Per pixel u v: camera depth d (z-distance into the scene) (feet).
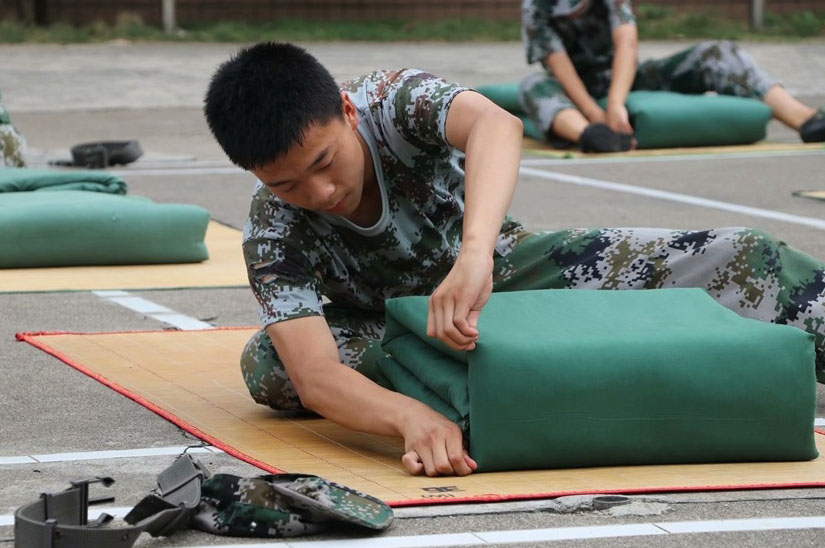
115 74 64.85
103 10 86.63
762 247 13.56
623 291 12.95
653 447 11.78
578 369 11.54
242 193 32.89
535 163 38.14
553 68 39.91
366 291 13.83
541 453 11.64
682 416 11.73
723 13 95.50
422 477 11.60
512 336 11.64
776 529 10.36
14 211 22.86
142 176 36.01
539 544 10.00
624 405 11.65
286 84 11.47
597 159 38.70
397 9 92.02
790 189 33.04
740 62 41.29
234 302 20.52
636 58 39.78
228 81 11.59
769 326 12.07
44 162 37.50
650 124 39.88
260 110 11.41
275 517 10.17
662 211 29.71
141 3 87.10
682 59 41.88
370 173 12.71
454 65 70.85
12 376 15.66
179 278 22.31
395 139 12.60
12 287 21.33
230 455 12.48
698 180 34.65
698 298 12.82
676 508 10.83
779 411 11.88
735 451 11.93
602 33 39.83
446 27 88.22
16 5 84.89
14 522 9.86
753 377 11.78
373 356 13.48
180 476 10.69
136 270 23.09
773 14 95.71
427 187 13.03
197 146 43.52
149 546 10.03
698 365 11.69
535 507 10.78
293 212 12.98
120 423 13.67
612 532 10.27
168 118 51.72
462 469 11.57
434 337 11.23
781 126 48.39
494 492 11.10
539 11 39.63
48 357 16.67
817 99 57.82
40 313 19.52
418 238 13.41
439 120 12.16
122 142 38.17
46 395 14.80
